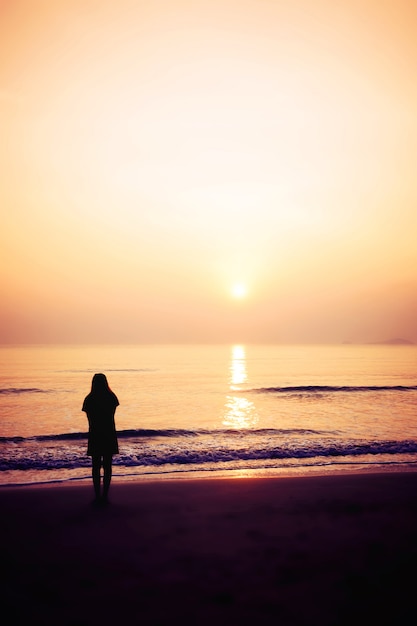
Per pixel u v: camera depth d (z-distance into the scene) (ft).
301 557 16.78
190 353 560.20
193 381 170.40
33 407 94.43
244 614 12.44
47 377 187.21
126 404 99.66
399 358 440.86
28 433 62.44
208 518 22.07
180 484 30.25
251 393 124.88
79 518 22.15
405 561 16.40
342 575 15.11
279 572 15.42
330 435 58.18
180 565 16.05
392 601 13.26
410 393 124.77
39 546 18.15
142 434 58.39
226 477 34.71
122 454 43.75
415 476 33.06
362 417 77.97
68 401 105.50
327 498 26.21
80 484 32.24
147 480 33.86
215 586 14.28
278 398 112.47
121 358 405.39
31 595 13.70
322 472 36.81
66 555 17.11
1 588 14.20
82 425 70.28
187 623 11.93
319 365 308.40
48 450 45.85
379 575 15.12
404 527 20.58
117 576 15.11
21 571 15.57
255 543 18.38
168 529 20.27
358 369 261.65
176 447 47.91
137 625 11.84
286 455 43.75
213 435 57.93
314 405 97.45
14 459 41.22
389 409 89.81
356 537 19.12
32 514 22.91
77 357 419.74
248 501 25.54
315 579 14.79
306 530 20.11
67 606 12.95
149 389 136.56
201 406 95.86
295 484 30.22
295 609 12.73
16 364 296.92
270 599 13.38
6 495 27.14
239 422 73.00
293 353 597.11
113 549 17.74
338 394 122.83
